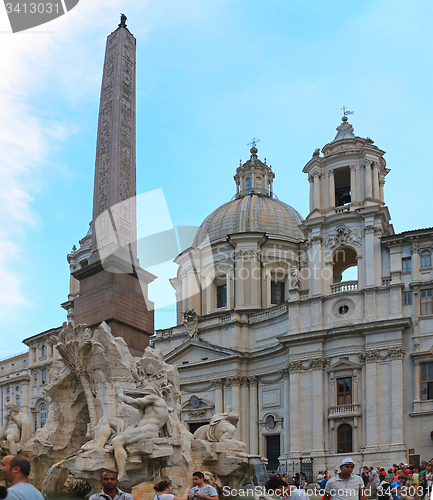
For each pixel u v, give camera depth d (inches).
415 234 1910.7
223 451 856.9
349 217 2058.3
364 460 1808.6
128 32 1075.9
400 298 1898.4
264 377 2249.0
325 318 2030.0
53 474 820.6
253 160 2997.0
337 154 2149.4
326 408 1945.1
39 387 2775.6
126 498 359.3
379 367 1879.9
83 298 897.5
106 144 970.7
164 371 815.7
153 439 698.2
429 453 1745.8
